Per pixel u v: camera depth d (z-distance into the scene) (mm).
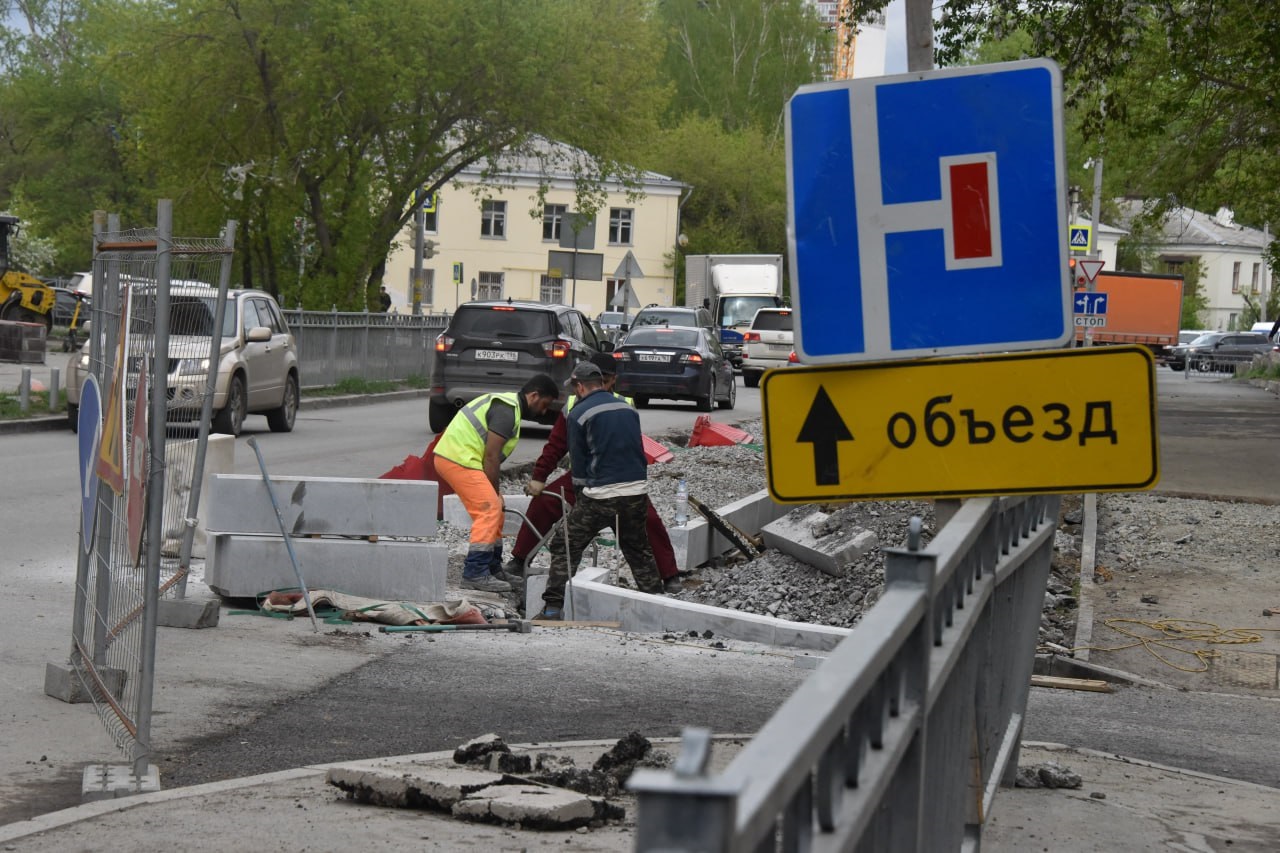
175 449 11945
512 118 52062
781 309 60250
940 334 5766
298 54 48375
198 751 8297
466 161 55219
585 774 7500
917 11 13078
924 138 5773
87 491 9391
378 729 9016
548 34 50938
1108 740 10234
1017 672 7637
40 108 80250
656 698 10336
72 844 6234
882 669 3180
